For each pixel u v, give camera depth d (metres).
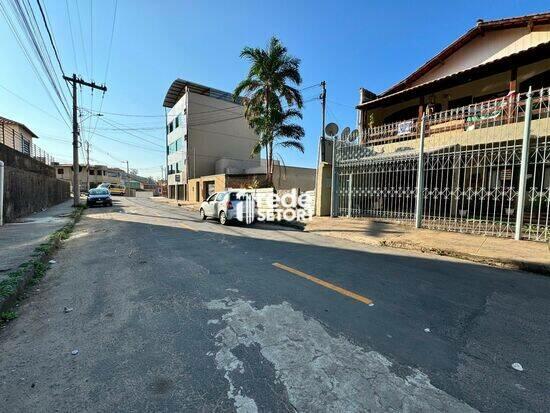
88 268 5.97
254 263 6.22
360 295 4.43
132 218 15.24
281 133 20.00
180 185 38.09
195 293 4.51
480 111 10.82
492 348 3.05
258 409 2.20
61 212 16.95
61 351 2.99
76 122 21.77
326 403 2.26
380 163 12.01
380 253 7.28
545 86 11.74
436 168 10.47
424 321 3.62
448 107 15.08
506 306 4.11
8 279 4.66
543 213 11.23
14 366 2.76
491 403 2.28
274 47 19.27
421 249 7.54
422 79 16.25
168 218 15.47
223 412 2.18
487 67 11.30
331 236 9.77
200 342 3.13
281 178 27.80
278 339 3.19
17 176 13.88
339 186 13.70
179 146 37.84
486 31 13.40
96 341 3.18
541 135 9.05
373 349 3.00
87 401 2.31
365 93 17.92
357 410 2.19
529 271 5.83
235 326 3.47
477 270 5.85
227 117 38.09
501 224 9.16
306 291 4.58
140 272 5.62
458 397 2.34
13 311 3.94
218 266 5.99
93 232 10.52
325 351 2.96
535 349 3.04
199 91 37.38
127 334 3.31
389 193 11.79
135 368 2.71
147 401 2.30
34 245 7.46
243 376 2.59
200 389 2.43
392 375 2.60
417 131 13.48
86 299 4.35
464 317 3.75
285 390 2.41
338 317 3.70
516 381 2.54
